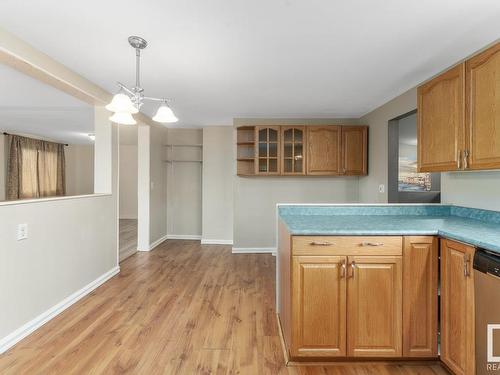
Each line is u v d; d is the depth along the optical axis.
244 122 4.38
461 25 1.77
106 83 2.83
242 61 2.31
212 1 1.53
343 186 4.48
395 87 2.94
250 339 2.04
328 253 1.71
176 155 5.47
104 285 3.08
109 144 3.27
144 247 4.59
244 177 4.48
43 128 5.48
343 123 4.36
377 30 1.84
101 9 1.61
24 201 2.07
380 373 1.70
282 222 2.16
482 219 2.07
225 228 5.16
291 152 4.08
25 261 2.08
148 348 1.92
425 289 1.71
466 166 1.75
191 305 2.60
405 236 1.70
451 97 1.87
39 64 2.12
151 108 3.87
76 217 2.69
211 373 1.68
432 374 1.68
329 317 1.72
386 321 1.72
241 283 3.17
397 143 3.43
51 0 1.52
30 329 2.10
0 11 1.62
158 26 1.78
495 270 1.28
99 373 1.67
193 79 2.71
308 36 1.91
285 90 3.04
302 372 1.71
